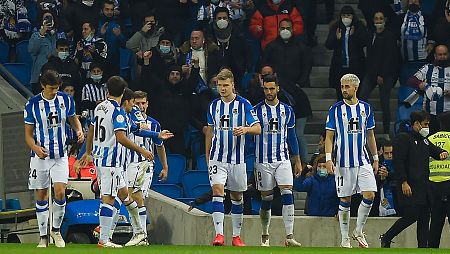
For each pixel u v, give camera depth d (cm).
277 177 4559
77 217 4788
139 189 4638
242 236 4950
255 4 6806
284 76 6109
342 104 4553
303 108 5997
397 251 3925
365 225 4994
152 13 6322
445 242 5081
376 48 6206
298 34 6406
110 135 4169
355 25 6262
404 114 6144
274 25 6366
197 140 6119
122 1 6744
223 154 4444
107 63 6219
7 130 4700
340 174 4566
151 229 5328
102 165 4178
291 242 4562
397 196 4847
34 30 6356
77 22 6394
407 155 4684
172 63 6059
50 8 6341
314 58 6750
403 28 6300
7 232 4812
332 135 4578
